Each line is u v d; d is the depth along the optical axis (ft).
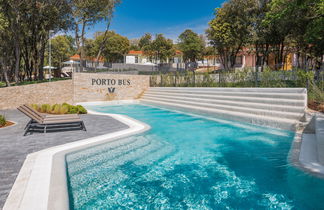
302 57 85.10
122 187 13.71
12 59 87.56
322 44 58.59
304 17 50.37
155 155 19.63
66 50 185.98
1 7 58.08
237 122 34.63
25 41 79.77
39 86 56.24
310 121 25.07
